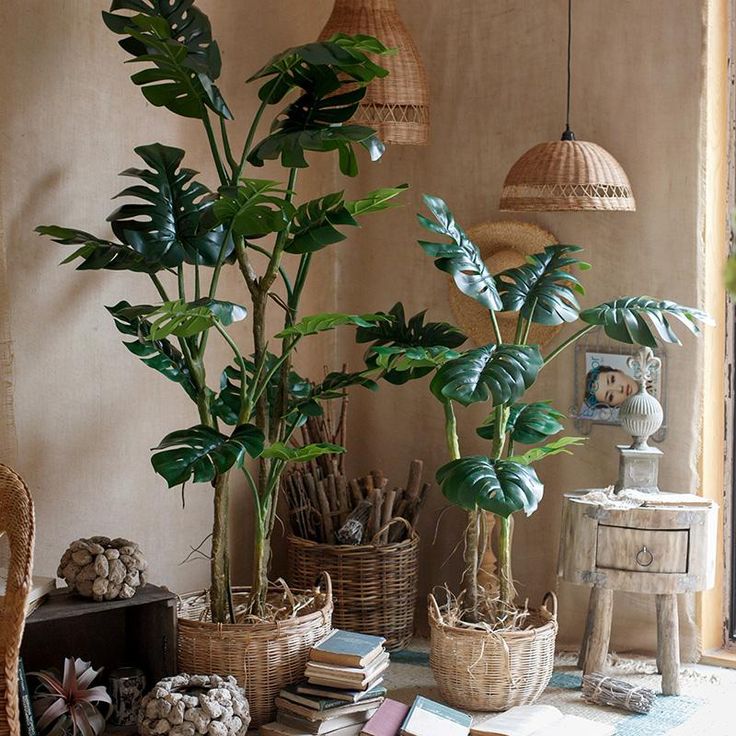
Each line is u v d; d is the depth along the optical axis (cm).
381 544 388
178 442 296
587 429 399
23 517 262
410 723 308
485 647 332
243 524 413
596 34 387
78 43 343
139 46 319
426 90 382
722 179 384
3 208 324
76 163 345
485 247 413
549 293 341
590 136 391
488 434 363
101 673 339
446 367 306
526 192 356
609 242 390
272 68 307
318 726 307
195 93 312
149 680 328
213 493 400
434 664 345
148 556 376
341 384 342
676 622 355
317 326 315
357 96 321
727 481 394
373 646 319
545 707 323
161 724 288
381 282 443
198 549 395
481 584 395
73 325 347
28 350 335
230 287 402
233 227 300
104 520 361
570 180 350
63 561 312
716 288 383
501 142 410
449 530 432
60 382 345
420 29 425
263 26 407
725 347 389
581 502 356
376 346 336
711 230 378
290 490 404
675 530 346
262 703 319
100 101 351
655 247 382
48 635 331
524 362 310
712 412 386
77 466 351
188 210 321
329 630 338
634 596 390
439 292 430
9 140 326
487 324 415
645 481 369
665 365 382
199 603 350
